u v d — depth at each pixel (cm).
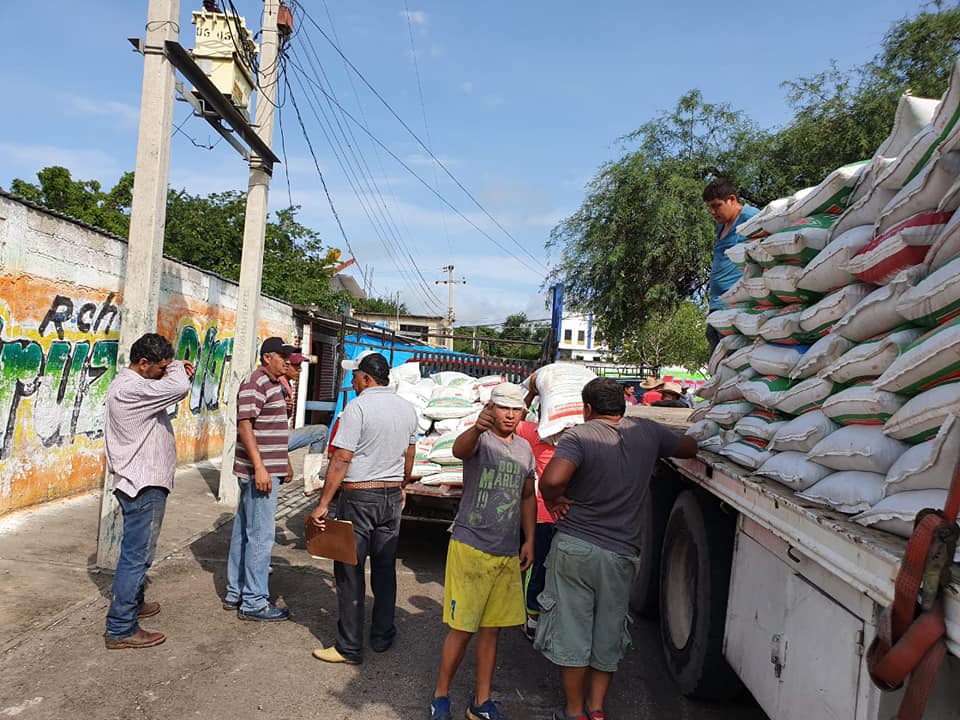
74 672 372
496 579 352
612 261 1573
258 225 799
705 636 357
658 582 501
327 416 1695
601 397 354
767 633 286
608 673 348
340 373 1327
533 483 378
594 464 337
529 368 1175
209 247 2158
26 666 373
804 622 249
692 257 1566
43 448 666
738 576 329
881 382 246
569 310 1778
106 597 474
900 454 237
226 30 731
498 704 385
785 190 1518
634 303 1650
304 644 436
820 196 334
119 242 771
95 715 333
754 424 355
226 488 779
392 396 429
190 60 581
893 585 178
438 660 431
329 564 604
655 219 1504
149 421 405
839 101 1430
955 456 198
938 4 1409
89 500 716
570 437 340
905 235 254
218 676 384
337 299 2181
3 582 477
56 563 525
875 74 1441
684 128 1592
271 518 468
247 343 787
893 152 305
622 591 340
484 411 356
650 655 467
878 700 195
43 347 652
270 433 464
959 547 177
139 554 405
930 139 253
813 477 271
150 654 402
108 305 756
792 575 265
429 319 5044
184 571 551
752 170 1538
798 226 342
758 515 286
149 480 402
